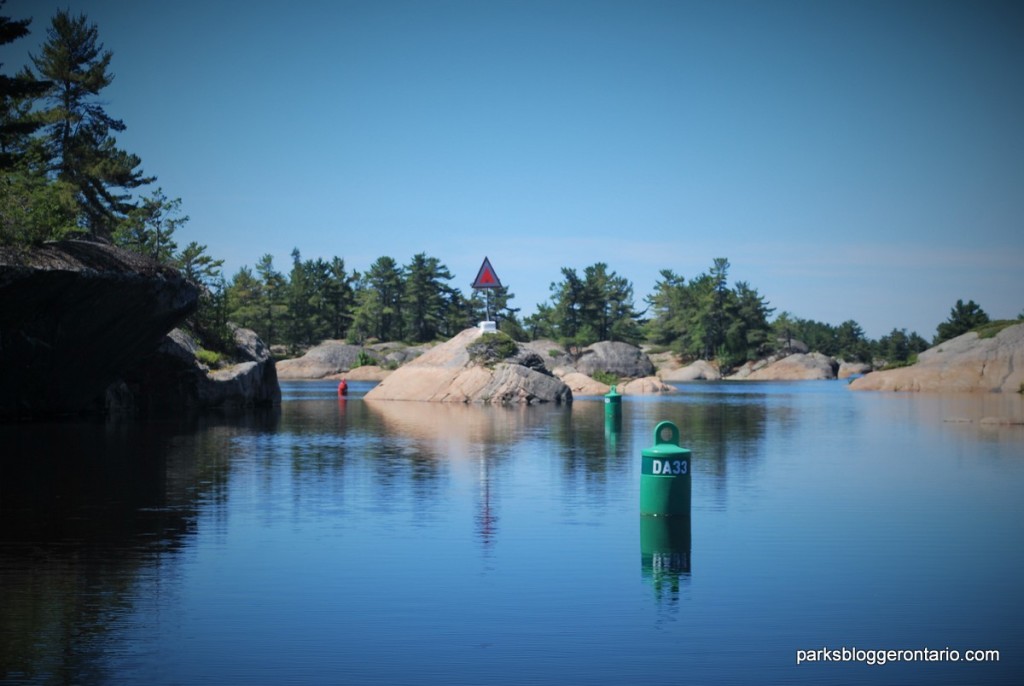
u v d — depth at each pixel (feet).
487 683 24.11
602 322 489.67
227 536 43.11
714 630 28.60
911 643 27.63
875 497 55.26
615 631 28.48
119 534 43.50
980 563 37.70
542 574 35.65
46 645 27.02
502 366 184.65
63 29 172.86
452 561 37.88
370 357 424.05
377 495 55.98
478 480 63.16
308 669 25.12
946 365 252.21
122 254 110.83
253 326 483.51
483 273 196.95
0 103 137.08
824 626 29.14
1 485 59.57
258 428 110.22
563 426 115.96
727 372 499.10
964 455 79.97
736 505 52.29
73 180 174.40
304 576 35.35
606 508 51.21
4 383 104.53
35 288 94.79
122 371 130.21
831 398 210.79
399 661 25.77
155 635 28.04
